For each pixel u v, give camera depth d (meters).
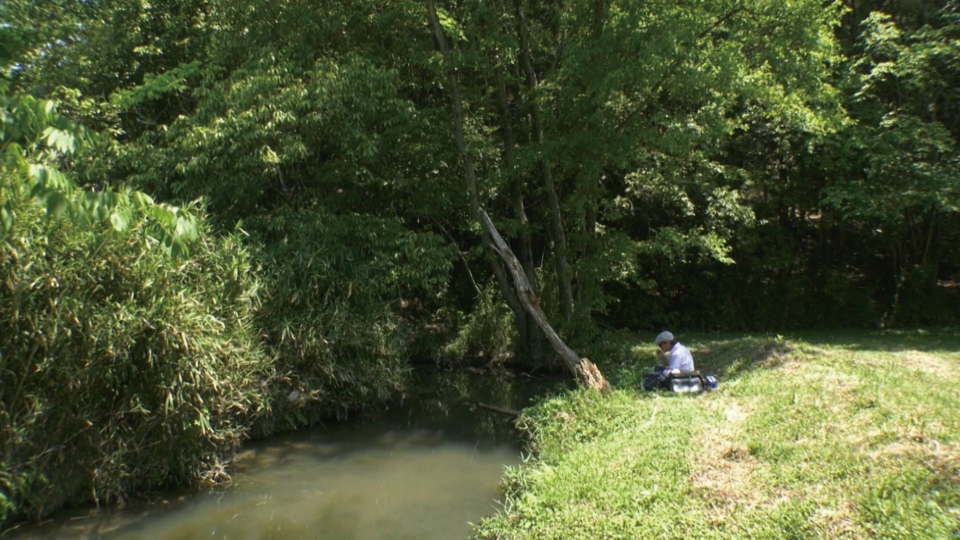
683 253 14.75
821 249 18.31
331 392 10.77
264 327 9.59
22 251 6.43
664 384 9.78
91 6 15.11
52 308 6.63
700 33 11.42
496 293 16.02
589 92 11.73
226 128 10.52
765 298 17.77
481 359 15.43
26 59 14.01
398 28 13.14
